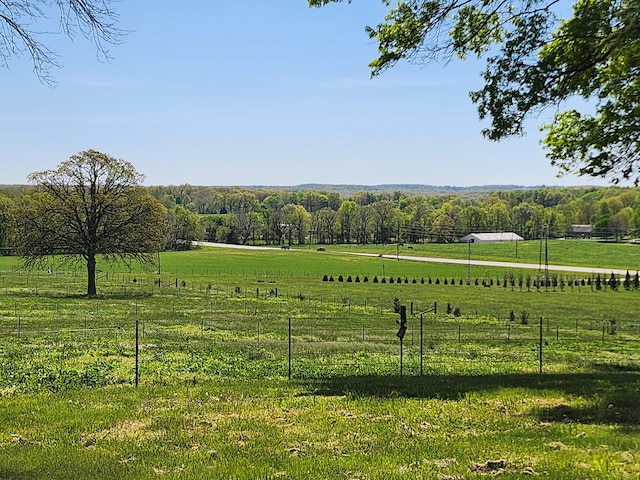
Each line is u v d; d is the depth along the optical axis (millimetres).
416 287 84750
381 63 16047
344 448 10406
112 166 60438
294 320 44812
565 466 8797
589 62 16359
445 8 15297
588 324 47812
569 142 19016
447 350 30812
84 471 9305
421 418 12562
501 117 17500
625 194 180375
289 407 14102
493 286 89000
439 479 8492
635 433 10711
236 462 9633
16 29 8250
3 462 9805
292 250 165125
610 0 15539
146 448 10672
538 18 16438
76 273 93500
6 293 59688
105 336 32281
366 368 23516
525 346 33719
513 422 12031
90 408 14250
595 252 149250
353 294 72938
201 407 14211
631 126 17406
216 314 47281
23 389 17672
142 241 61031
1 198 115500
